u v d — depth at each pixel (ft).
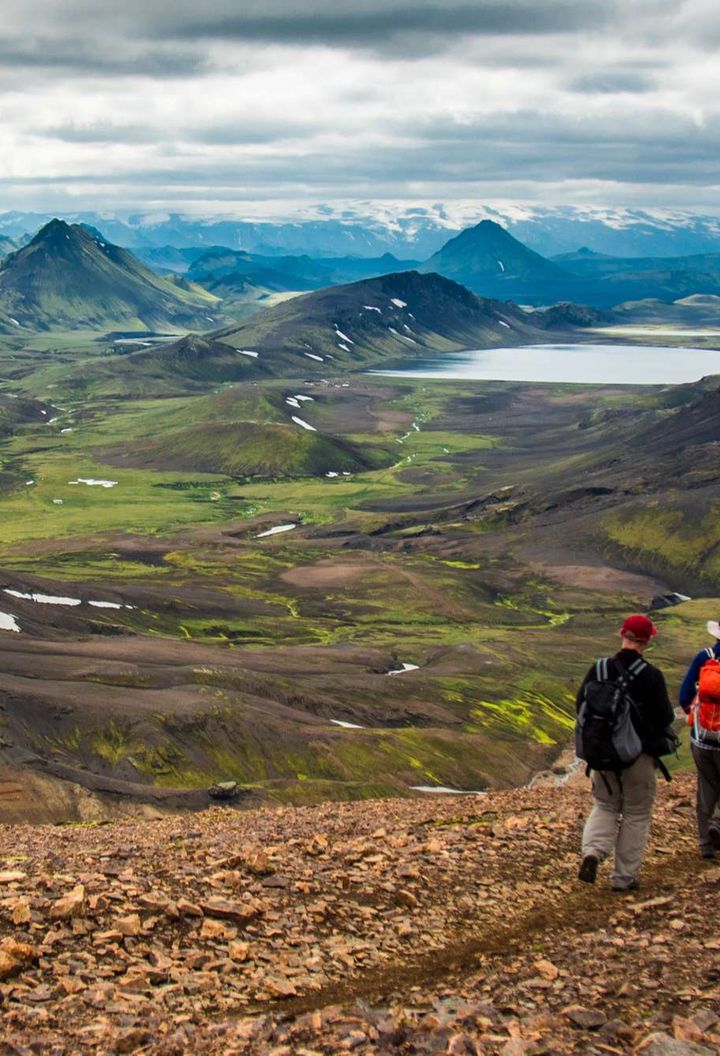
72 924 47.03
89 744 359.46
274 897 53.78
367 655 623.77
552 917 53.52
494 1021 39.96
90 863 58.59
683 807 80.48
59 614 594.65
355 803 93.97
